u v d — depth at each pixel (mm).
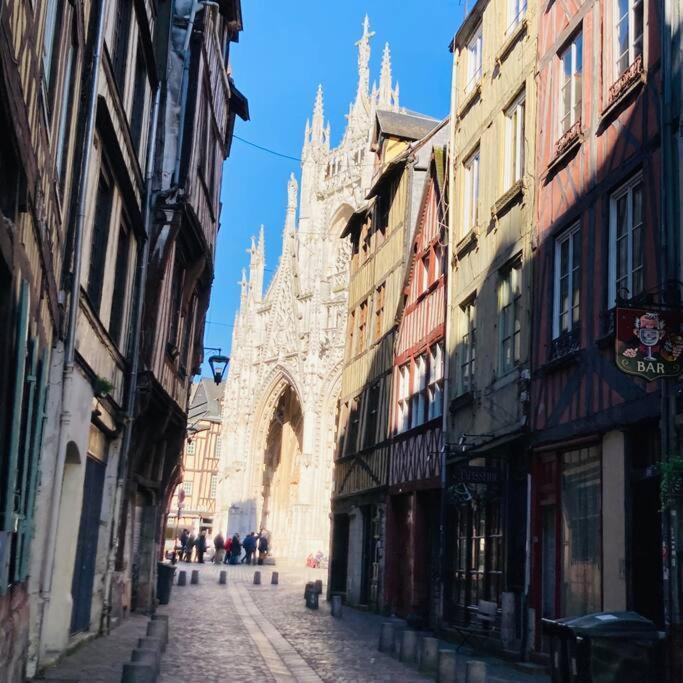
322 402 56156
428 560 18719
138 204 13492
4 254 5117
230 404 67625
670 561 8383
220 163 20969
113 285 12484
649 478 9289
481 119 16641
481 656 13258
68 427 9602
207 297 21438
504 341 14539
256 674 10492
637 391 9633
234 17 20328
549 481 12125
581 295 11383
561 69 13109
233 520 62812
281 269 63844
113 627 14141
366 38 62688
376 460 23125
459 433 16391
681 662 8062
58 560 10625
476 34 17797
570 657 7199
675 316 8633
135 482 15797
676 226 9062
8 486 5797
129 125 12430
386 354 23406
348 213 59656
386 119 27109
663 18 9633
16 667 7633
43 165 6707
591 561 10664
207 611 19375
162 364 16438
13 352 5797
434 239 19828
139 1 12633
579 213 11688
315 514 54375
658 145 9664
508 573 13188
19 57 5121
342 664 11758
